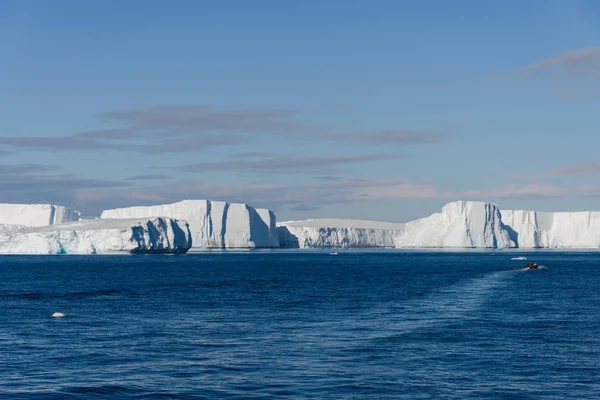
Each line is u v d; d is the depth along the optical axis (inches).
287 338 1787.6
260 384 1294.3
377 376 1352.1
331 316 2251.5
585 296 2982.3
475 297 2933.1
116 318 2236.7
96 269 5935.0
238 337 1809.8
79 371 1409.9
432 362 1476.4
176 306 2613.2
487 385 1285.7
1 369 1429.6
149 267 6333.7
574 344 1685.5
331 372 1386.6
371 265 6875.0
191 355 1565.0
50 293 3287.4
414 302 2711.6
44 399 1203.2
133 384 1300.4
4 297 3063.5
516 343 1697.8
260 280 4286.4
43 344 1723.7
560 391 1246.9
